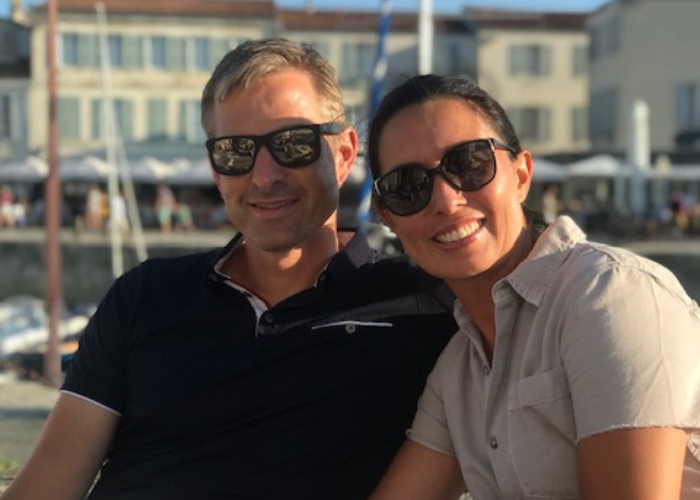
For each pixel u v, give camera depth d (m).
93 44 18.02
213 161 1.21
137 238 11.45
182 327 1.17
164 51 18.19
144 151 18.12
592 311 0.92
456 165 1.00
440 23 19.05
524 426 0.96
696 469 0.93
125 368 1.19
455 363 1.06
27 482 1.15
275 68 1.19
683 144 17.72
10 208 15.21
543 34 19.39
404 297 1.18
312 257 1.21
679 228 13.38
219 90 1.20
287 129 1.19
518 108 19.48
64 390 1.19
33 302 9.71
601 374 0.90
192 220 15.47
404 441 1.13
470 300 1.04
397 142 1.01
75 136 17.94
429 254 1.02
